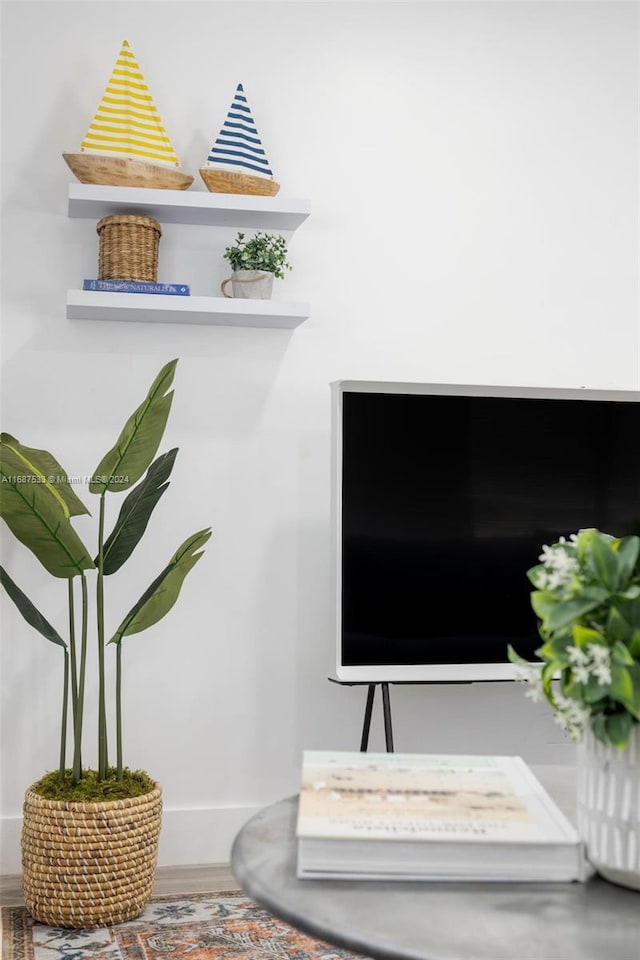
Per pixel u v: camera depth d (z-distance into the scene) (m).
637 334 3.32
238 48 3.06
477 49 3.23
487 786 1.13
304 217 2.94
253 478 3.03
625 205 3.32
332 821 1.00
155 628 2.95
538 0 3.27
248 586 3.02
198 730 2.97
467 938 0.86
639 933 0.88
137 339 2.97
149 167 2.81
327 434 3.08
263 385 3.05
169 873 2.85
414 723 3.10
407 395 2.84
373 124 3.15
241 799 2.99
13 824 2.83
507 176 3.24
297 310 2.88
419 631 2.80
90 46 2.96
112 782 2.54
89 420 2.93
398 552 2.80
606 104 3.32
